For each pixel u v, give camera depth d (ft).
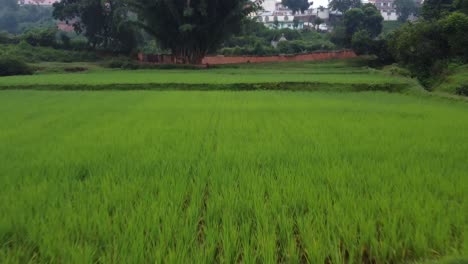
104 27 154.71
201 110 43.52
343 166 19.58
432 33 91.04
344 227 12.44
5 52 134.62
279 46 181.78
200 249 11.27
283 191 15.97
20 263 11.00
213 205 14.38
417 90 64.80
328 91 70.28
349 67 129.80
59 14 154.30
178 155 22.58
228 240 11.72
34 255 11.35
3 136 28.73
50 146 25.12
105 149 24.16
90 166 20.30
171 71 116.16
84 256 10.81
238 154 22.53
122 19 146.20
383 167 19.57
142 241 11.42
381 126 32.58
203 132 30.25
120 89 72.49
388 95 62.95
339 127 32.14
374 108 45.21
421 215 13.34
